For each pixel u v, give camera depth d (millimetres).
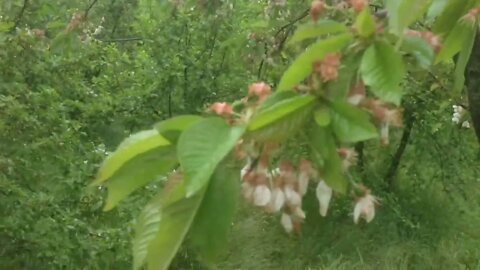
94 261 4570
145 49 6656
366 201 1032
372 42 935
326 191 975
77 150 4984
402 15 917
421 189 6352
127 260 4648
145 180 854
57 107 5008
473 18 1122
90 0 6680
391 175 6301
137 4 7629
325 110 882
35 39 4852
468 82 2236
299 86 909
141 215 829
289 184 935
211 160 756
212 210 811
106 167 844
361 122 878
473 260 5328
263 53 4012
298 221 970
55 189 4734
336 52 935
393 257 5203
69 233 4520
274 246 5484
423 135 6211
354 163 1016
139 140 835
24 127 4699
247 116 853
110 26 7695
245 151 853
